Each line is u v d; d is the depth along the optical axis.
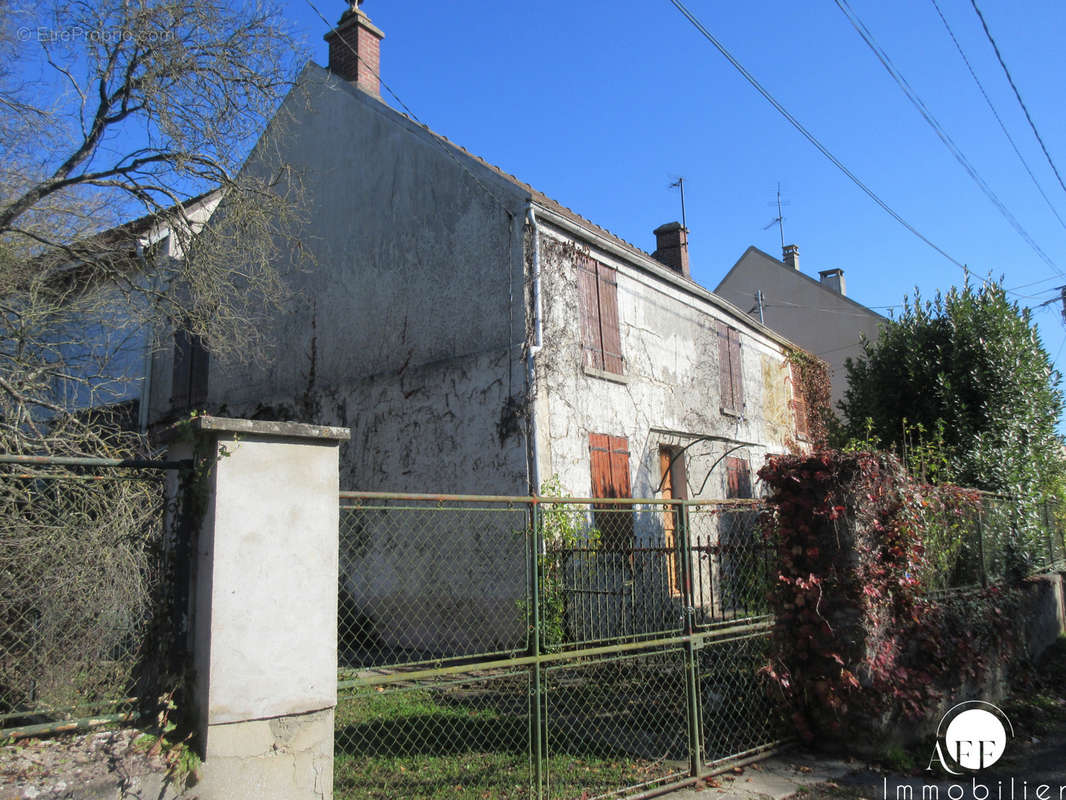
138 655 3.55
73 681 3.45
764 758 5.45
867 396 11.99
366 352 11.84
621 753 5.29
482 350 10.37
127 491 3.85
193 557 3.41
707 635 5.29
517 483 9.67
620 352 11.71
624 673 6.93
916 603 6.18
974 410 10.68
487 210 10.62
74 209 9.34
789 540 5.92
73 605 3.56
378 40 13.86
